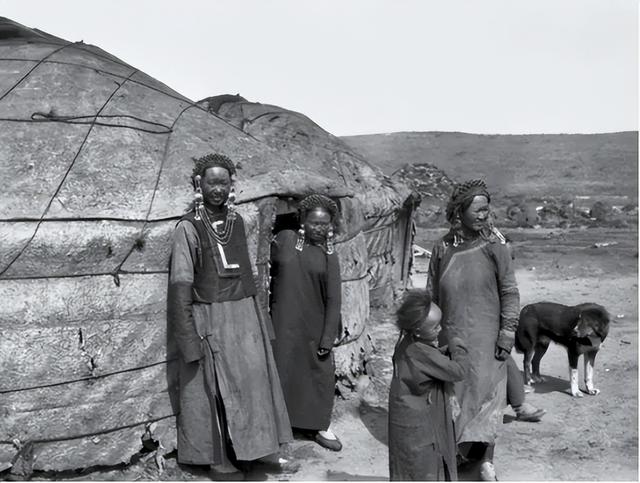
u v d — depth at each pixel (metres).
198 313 4.95
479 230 5.11
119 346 5.01
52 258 4.86
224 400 4.90
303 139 9.38
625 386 7.01
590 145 38.75
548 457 5.38
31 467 4.78
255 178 5.75
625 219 25.97
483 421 4.91
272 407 5.11
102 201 5.08
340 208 6.62
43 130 5.33
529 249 17.67
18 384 4.76
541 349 7.02
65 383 4.86
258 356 5.04
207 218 5.00
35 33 6.70
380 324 9.46
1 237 4.79
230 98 9.73
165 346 5.19
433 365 4.10
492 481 4.89
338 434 5.90
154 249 5.13
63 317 4.86
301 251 5.68
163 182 5.36
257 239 5.60
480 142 40.47
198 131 5.96
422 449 4.11
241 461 5.10
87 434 4.92
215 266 4.96
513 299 5.04
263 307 5.60
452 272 5.09
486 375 4.96
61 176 5.11
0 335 4.74
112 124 5.52
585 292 11.87
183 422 5.03
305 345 5.63
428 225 24.91
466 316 5.04
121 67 6.24
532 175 35.19
